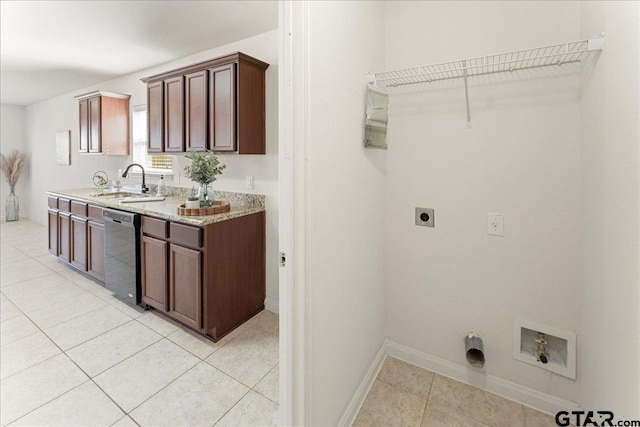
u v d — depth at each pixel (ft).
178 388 5.82
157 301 8.20
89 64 11.51
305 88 3.59
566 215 4.70
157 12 7.63
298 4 3.52
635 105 2.90
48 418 5.07
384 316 6.45
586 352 4.46
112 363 6.50
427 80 5.63
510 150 5.05
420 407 5.31
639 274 2.83
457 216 5.60
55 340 7.29
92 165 15.48
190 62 10.57
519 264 5.13
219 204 8.46
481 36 5.13
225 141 8.13
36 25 8.36
